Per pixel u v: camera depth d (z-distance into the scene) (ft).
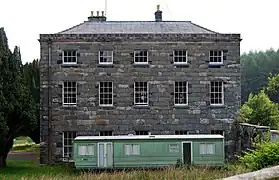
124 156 115.75
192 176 68.44
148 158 115.55
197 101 131.44
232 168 82.74
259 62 465.88
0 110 111.96
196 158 115.44
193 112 131.44
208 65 131.64
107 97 130.93
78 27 139.54
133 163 115.55
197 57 131.44
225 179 32.32
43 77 129.90
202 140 115.75
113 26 140.36
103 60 131.03
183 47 131.34
